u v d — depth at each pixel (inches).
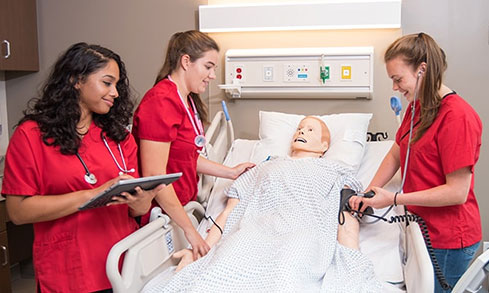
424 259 55.2
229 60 97.2
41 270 57.5
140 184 50.8
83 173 56.4
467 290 48.2
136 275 57.7
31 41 105.3
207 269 55.1
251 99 100.0
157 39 102.3
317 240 61.9
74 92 55.5
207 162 80.0
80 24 105.0
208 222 77.4
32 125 55.3
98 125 59.8
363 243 69.7
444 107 61.7
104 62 55.7
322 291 55.7
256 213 70.4
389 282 63.4
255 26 95.0
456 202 60.2
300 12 93.1
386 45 93.9
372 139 93.2
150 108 65.3
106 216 59.1
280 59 95.2
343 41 95.1
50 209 53.0
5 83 109.8
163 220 65.0
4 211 97.5
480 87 92.5
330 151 84.5
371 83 92.7
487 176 94.0
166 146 65.9
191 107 75.6
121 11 103.0
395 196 63.7
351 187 74.9
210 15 96.3
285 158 78.1
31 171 54.7
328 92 94.7
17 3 101.7
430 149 62.9
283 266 53.9
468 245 63.8
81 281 56.8
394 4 89.7
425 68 61.6
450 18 91.7
